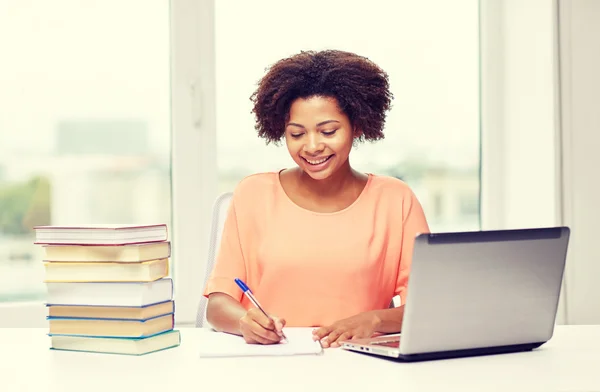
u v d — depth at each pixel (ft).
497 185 9.51
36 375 3.92
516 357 4.27
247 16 8.99
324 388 3.57
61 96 8.64
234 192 6.11
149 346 4.50
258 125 5.97
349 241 5.73
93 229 4.50
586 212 8.77
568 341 4.77
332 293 5.69
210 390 3.55
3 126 8.54
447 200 9.54
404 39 9.37
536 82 8.94
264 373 3.89
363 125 5.65
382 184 6.01
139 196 8.82
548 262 4.29
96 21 8.68
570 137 8.73
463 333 4.14
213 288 5.58
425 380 3.72
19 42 8.54
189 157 8.80
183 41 8.78
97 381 3.77
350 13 9.21
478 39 9.56
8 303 8.42
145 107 8.80
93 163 8.72
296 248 5.72
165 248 4.71
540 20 8.83
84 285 4.54
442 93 9.49
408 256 5.86
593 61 8.75
